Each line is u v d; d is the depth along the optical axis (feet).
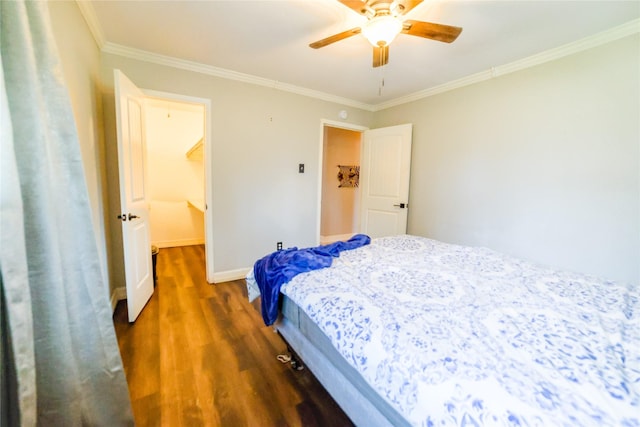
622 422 2.04
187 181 15.85
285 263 5.50
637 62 6.39
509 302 4.01
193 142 15.80
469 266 5.63
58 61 2.97
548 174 7.95
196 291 9.32
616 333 3.23
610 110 6.82
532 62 8.11
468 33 6.88
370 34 5.33
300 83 10.71
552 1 5.65
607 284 4.74
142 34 7.20
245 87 10.09
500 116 8.95
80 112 5.80
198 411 4.52
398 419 2.92
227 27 6.84
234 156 10.14
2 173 2.25
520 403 2.21
